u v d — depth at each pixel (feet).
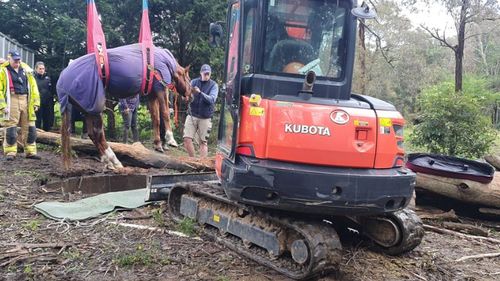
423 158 24.13
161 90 25.93
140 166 27.76
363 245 17.19
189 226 17.53
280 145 13.26
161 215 19.27
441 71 100.83
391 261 15.97
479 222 22.95
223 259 15.15
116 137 46.19
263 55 14.01
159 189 20.94
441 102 36.83
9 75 27.84
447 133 36.35
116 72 23.70
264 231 14.87
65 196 21.66
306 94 13.76
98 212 19.26
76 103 23.57
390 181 13.58
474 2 45.96
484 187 21.90
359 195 13.28
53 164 28.04
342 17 14.42
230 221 16.31
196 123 29.40
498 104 76.95
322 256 13.29
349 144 13.44
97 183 24.77
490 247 18.60
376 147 13.73
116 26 43.68
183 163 27.48
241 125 13.88
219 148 16.10
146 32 25.23
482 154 36.24
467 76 83.46
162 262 14.58
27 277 13.26
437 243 18.60
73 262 14.42
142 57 24.58
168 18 44.70
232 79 14.93
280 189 13.10
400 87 99.55
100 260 14.65
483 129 36.55
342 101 14.08
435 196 23.48
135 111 37.04
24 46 42.42
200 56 45.70
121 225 17.90
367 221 17.02
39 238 16.25
